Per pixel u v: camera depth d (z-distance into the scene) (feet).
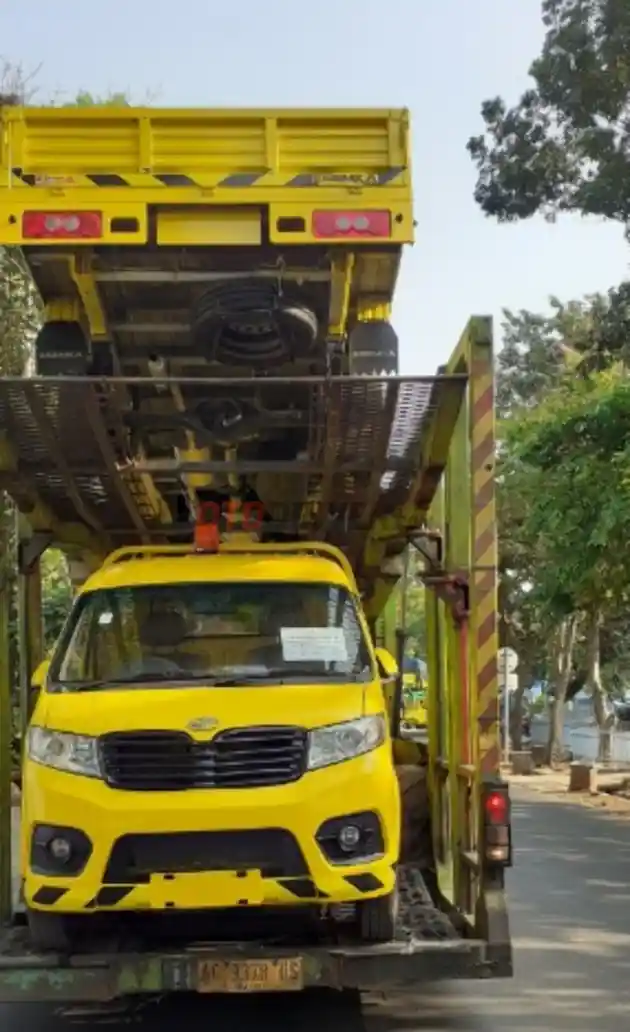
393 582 32.94
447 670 26.53
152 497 30.35
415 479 27.86
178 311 28.45
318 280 26.99
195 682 23.32
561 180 66.95
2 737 24.84
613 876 44.86
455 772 25.07
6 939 22.81
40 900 21.16
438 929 22.99
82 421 24.18
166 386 26.48
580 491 64.69
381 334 28.09
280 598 25.29
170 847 21.09
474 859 22.79
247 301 26.53
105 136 25.57
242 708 21.93
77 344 28.58
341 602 25.32
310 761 21.53
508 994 27.09
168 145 25.57
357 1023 24.86
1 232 25.31
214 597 25.27
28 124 25.54
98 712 21.99
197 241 25.57
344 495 29.37
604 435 64.49
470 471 23.04
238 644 24.75
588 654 128.67
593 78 62.95
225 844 21.12
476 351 23.02
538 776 112.57
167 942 22.34
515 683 137.49
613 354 72.59
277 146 25.57
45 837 21.35
